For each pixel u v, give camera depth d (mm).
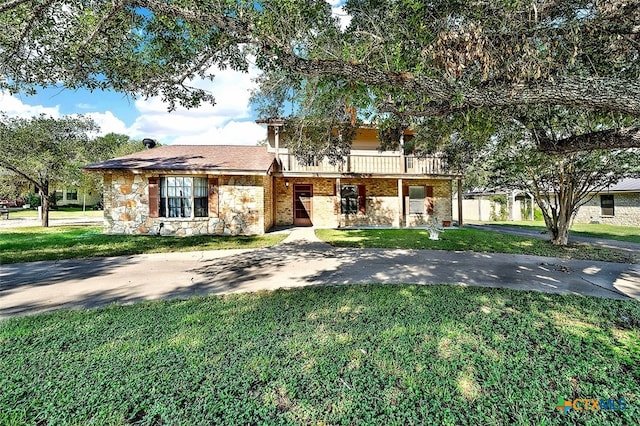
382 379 2490
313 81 6336
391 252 8656
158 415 2098
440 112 4945
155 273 6230
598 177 8898
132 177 11742
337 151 9859
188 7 3367
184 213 11930
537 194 10117
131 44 5062
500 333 3334
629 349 2994
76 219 19688
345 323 3594
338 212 14797
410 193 15961
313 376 2529
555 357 2836
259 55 3824
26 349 2975
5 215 22406
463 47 3211
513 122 6164
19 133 13820
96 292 4961
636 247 9469
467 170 12398
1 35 4320
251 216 12227
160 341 3139
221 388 2373
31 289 5137
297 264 7074
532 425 2027
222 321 3666
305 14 3838
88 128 16281
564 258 7836
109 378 2496
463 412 2137
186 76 5422
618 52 3857
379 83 3646
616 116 4336
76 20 4426
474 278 5789
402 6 3527
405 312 3941
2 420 2035
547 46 3320
